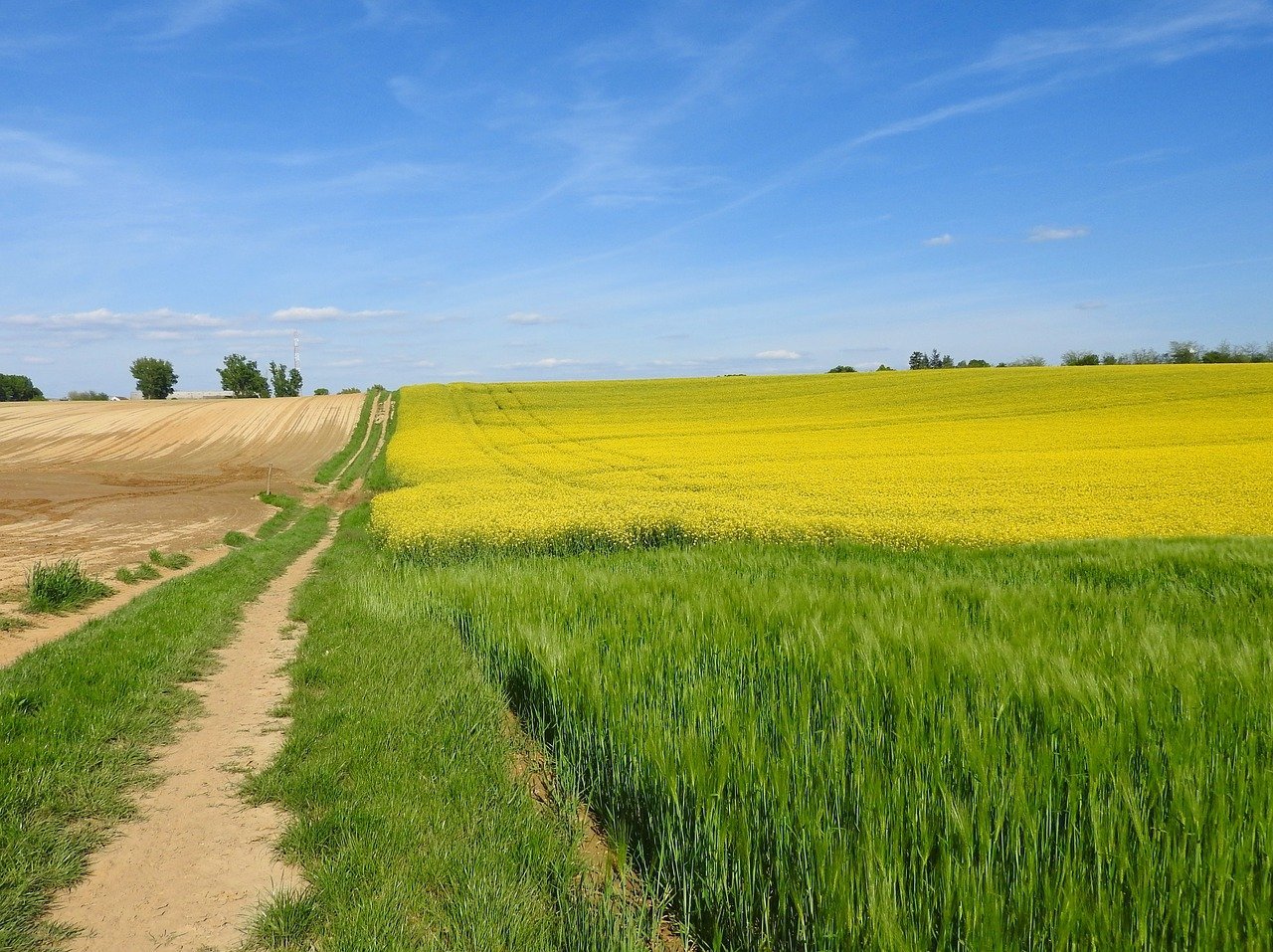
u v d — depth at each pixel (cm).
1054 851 280
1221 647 461
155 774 471
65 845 373
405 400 6394
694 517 1606
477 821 390
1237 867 242
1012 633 498
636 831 384
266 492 3125
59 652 691
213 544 1798
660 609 648
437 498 2105
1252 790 272
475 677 627
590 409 5728
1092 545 1284
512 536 1490
